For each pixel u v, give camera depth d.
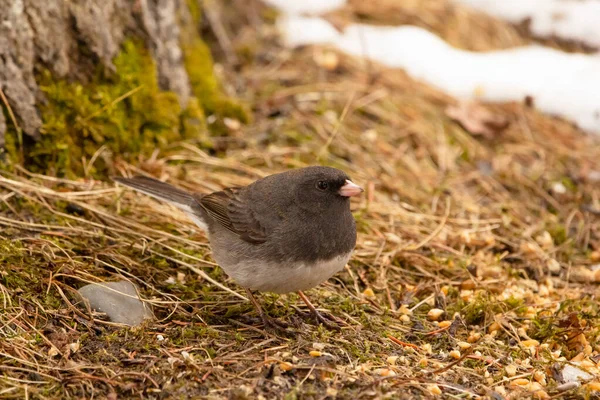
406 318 9.32
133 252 9.89
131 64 11.92
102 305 8.62
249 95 14.33
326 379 7.71
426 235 11.22
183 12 13.23
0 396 7.17
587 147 14.27
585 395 7.71
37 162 10.99
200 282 9.67
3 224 9.84
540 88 15.38
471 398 7.67
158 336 8.36
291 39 16.06
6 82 10.63
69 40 11.30
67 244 9.70
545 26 17.33
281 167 12.34
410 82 15.13
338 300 9.59
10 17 10.55
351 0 17.12
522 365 8.45
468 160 13.34
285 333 8.73
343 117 13.17
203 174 11.85
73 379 7.47
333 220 8.57
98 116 11.51
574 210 12.48
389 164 12.86
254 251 8.62
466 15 17.28
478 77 15.48
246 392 7.38
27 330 8.18
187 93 12.74
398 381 7.77
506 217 11.83
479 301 9.41
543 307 9.73
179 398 7.32
